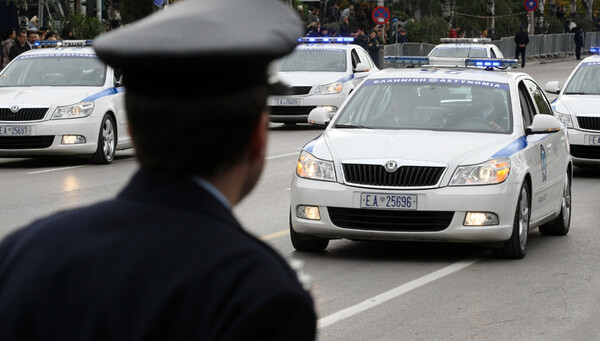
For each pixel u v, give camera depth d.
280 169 43.59
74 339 4.68
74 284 4.73
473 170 24.31
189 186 4.92
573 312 19.78
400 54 112.88
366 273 23.31
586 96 44.53
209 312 4.57
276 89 5.07
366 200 24.39
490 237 24.25
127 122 4.97
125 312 4.64
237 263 4.68
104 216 4.91
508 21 163.88
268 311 4.55
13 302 4.79
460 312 19.66
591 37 164.38
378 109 27.70
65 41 52.34
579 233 29.45
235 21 4.74
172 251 4.72
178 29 4.65
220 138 4.89
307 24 106.94
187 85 4.80
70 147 43.91
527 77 30.09
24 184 38.62
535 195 26.22
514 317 19.33
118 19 100.12
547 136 27.92
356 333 18.06
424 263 24.56
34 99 43.91
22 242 4.98
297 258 25.03
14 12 103.69
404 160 24.38
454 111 27.22
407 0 154.12
